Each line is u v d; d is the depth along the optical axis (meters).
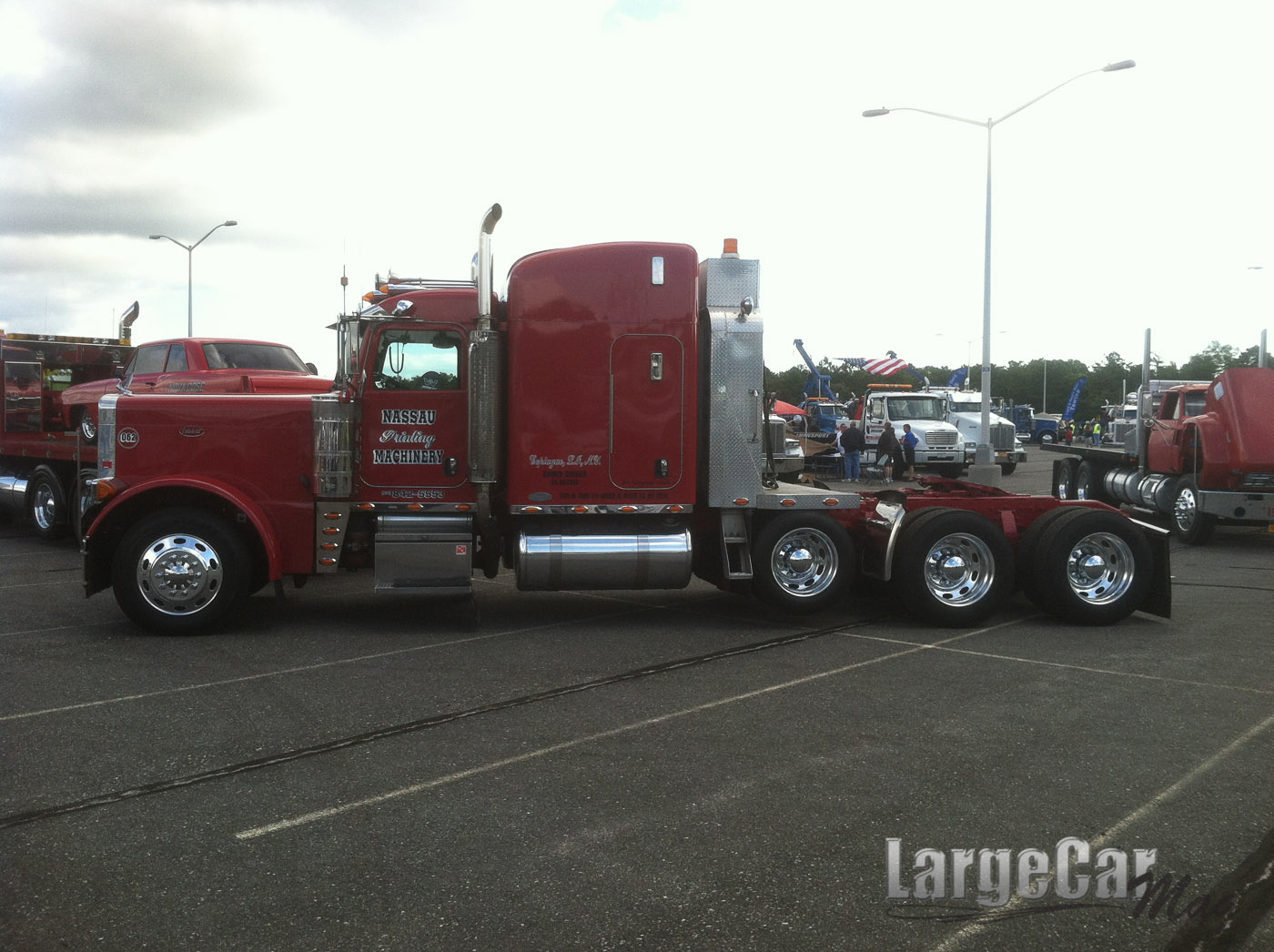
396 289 9.19
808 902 3.89
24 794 5.00
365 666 7.58
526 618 9.52
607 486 8.89
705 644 8.39
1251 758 5.52
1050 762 5.45
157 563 8.48
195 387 13.12
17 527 17.09
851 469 27.91
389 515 8.96
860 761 5.47
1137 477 17.30
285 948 3.55
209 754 5.60
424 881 4.07
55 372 15.55
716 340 9.03
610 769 5.36
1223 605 10.27
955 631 9.01
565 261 8.80
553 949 3.55
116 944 3.59
